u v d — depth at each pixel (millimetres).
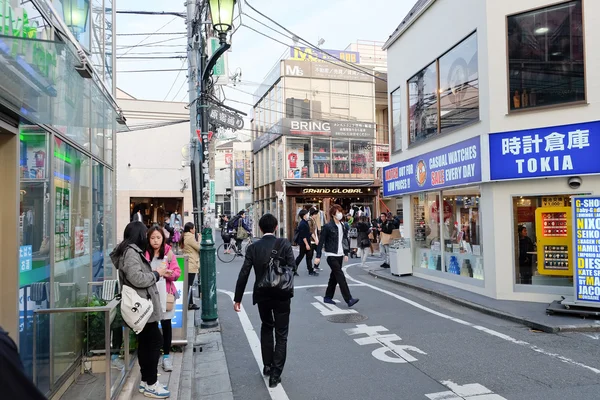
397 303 9695
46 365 4266
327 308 9234
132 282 4312
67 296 5188
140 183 24625
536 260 9078
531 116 8961
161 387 4625
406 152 14055
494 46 9453
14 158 3816
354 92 28344
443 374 5336
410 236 13711
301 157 27344
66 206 5332
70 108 4895
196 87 10242
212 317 7922
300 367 5773
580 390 4734
